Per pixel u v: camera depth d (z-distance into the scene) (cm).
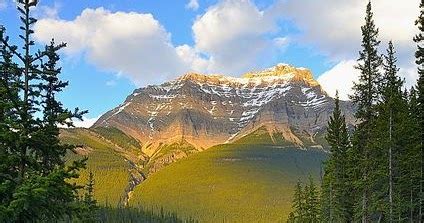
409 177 3559
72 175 1428
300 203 7550
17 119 1437
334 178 5138
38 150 1518
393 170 3375
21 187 1312
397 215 3684
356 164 4072
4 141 1413
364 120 3700
